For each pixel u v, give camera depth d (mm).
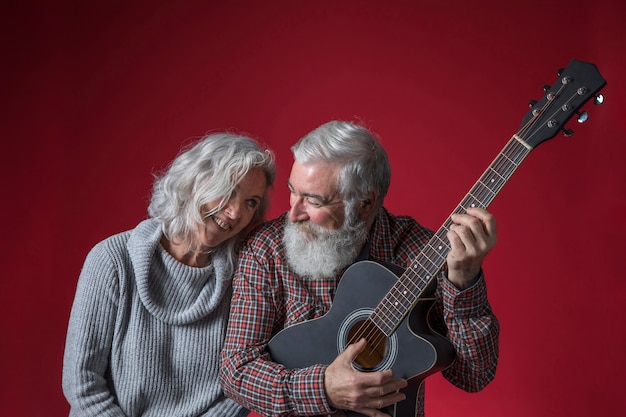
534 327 3498
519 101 3465
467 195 1755
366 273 1894
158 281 2041
